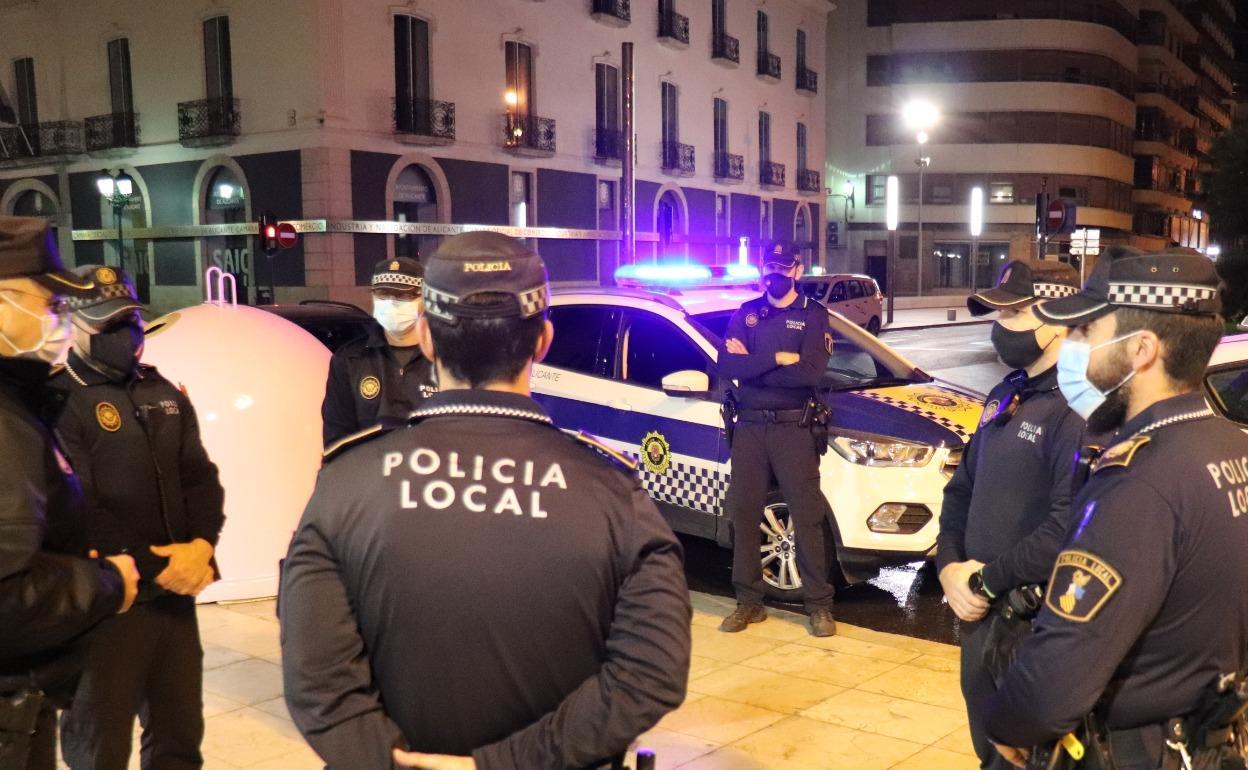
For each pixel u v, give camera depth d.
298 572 1.70
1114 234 63.59
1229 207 35.25
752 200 43.25
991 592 2.72
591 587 1.68
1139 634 1.86
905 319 38.56
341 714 1.65
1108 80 60.34
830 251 60.62
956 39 57.75
